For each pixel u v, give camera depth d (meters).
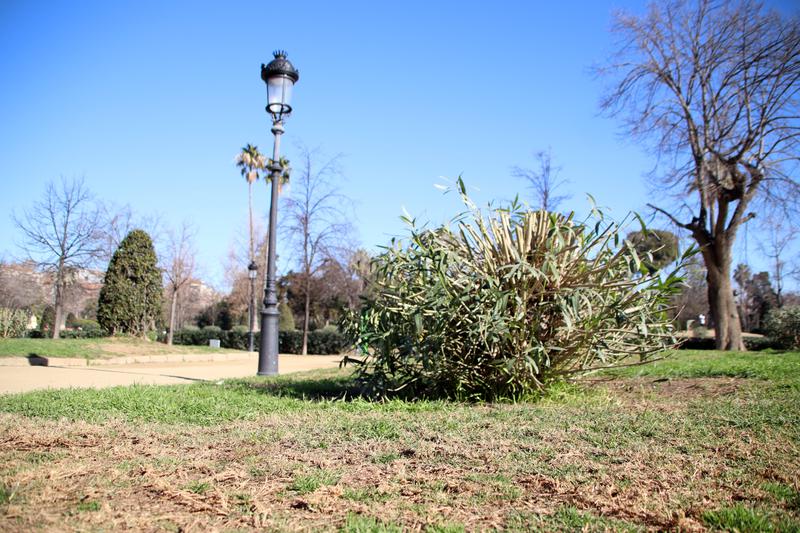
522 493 2.92
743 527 2.38
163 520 2.50
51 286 32.28
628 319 5.41
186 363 17.61
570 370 5.82
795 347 18.38
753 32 19.17
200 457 3.59
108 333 20.89
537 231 5.68
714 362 10.57
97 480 3.04
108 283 20.61
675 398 5.94
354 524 2.46
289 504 2.75
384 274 6.05
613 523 2.50
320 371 11.43
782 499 2.75
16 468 3.23
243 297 39.19
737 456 3.50
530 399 5.77
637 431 4.19
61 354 15.41
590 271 5.51
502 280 5.49
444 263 5.57
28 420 4.87
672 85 20.58
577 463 3.40
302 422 4.78
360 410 5.42
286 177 36.03
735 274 48.84
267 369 10.03
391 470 3.29
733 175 19.78
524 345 5.48
